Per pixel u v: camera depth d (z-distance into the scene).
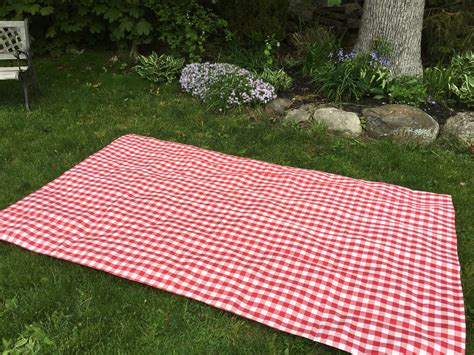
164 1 6.47
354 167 4.59
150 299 2.90
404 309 2.81
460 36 6.50
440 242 3.46
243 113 5.54
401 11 5.79
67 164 4.38
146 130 5.12
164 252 3.24
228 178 4.17
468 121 5.12
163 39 6.56
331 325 2.68
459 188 4.27
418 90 5.53
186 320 2.77
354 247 3.35
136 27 6.56
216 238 3.40
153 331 2.68
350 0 8.11
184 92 6.06
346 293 2.93
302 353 2.59
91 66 6.70
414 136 5.03
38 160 4.42
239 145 4.90
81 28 6.76
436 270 3.16
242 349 2.60
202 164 4.39
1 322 2.69
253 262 3.17
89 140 4.85
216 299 2.87
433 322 2.72
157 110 5.57
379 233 3.50
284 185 4.10
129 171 4.20
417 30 5.93
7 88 5.92
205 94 5.70
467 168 4.59
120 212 3.64
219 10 6.57
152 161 4.41
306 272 3.08
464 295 3.03
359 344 2.55
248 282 2.99
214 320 2.78
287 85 5.94
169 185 4.01
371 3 5.98
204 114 5.49
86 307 2.82
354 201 3.90
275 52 6.63
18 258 3.19
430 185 4.32
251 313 2.77
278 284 2.98
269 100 5.64
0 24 5.32
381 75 5.66
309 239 3.41
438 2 6.67
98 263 3.12
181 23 6.39
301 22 7.42
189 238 3.38
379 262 3.20
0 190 3.94
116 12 6.54
